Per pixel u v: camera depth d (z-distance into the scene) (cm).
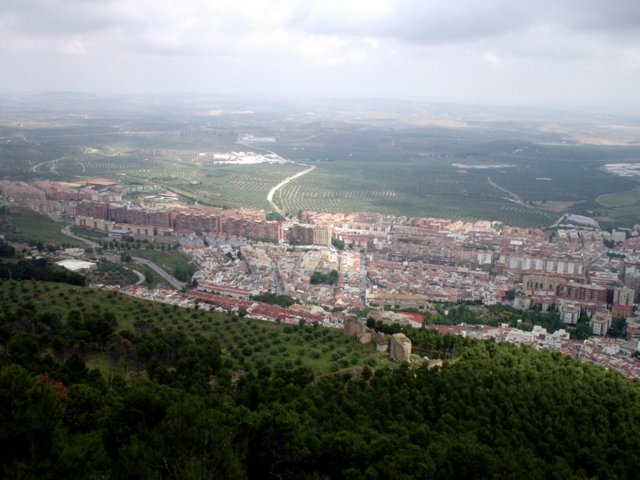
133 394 14762
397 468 13600
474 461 14438
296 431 14762
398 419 17950
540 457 17275
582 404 19962
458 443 15062
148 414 14588
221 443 12775
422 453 14288
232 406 16088
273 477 14388
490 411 18912
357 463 14475
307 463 14625
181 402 13812
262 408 16438
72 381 18138
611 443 18000
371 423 17112
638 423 19100
